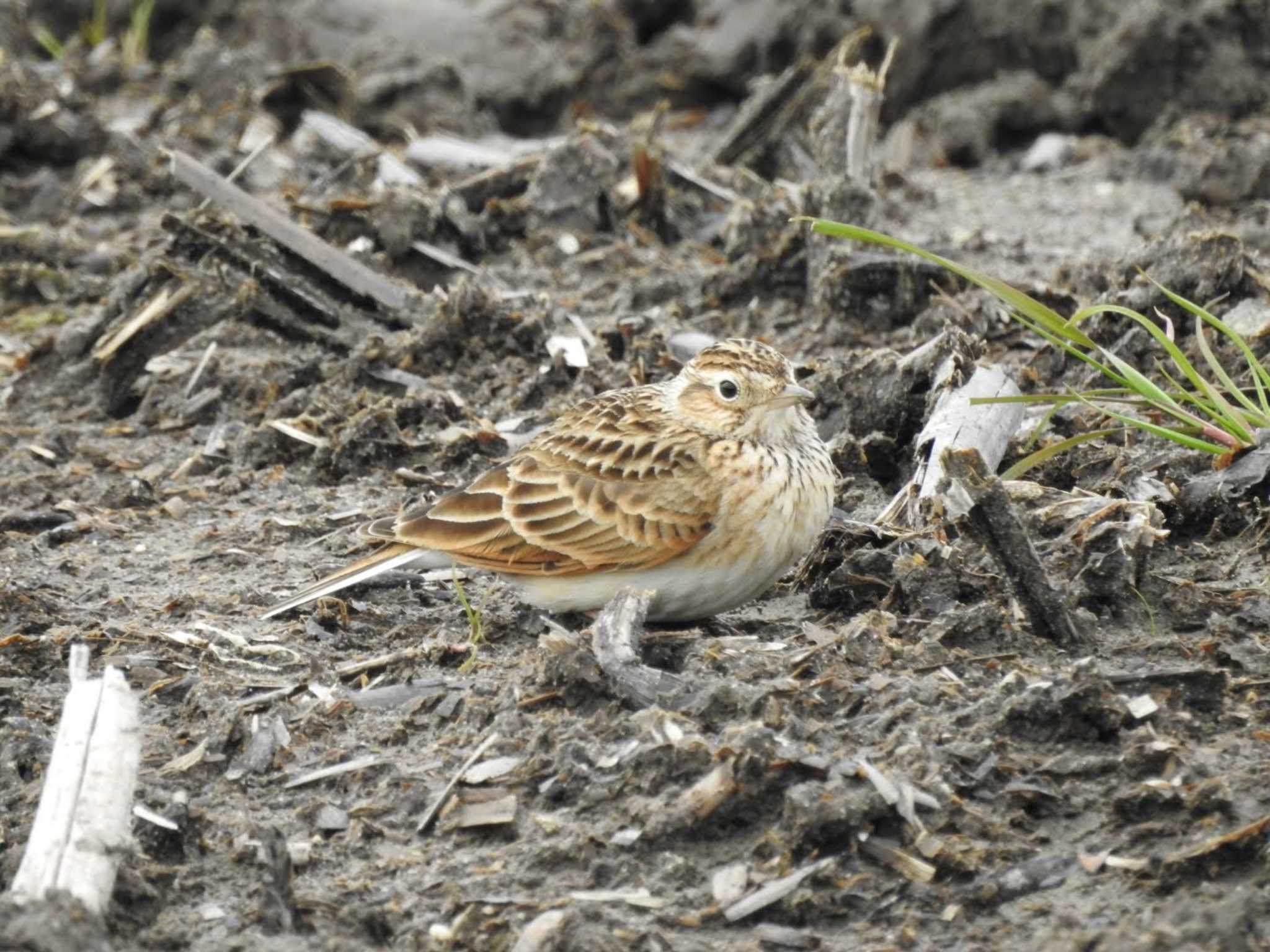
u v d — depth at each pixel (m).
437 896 8.42
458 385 15.09
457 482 13.59
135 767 8.57
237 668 10.66
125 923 8.23
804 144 21.05
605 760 8.98
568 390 14.85
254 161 20.86
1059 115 24.14
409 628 11.12
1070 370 14.08
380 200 17.84
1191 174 20.55
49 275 18.73
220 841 8.95
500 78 26.42
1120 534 10.41
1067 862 8.26
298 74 23.64
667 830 8.52
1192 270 14.21
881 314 15.97
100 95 25.83
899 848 8.34
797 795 8.41
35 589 11.70
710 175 20.59
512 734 9.38
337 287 16.33
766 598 11.20
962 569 10.43
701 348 15.30
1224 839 8.09
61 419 15.60
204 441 14.87
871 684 9.33
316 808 9.12
